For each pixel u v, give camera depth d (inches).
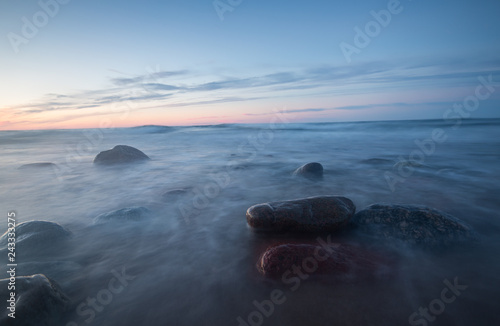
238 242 152.0
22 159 549.0
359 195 239.6
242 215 197.5
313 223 149.4
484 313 92.7
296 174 327.6
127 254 141.3
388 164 389.1
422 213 147.3
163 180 321.4
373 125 1195.3
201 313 97.1
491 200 214.7
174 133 1368.1
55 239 150.9
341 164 400.8
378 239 142.5
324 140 807.7
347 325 88.4
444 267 119.3
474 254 128.6
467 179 285.9
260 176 330.0
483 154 457.4
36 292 90.8
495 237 147.4
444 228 138.3
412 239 136.8
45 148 781.3
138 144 820.0
